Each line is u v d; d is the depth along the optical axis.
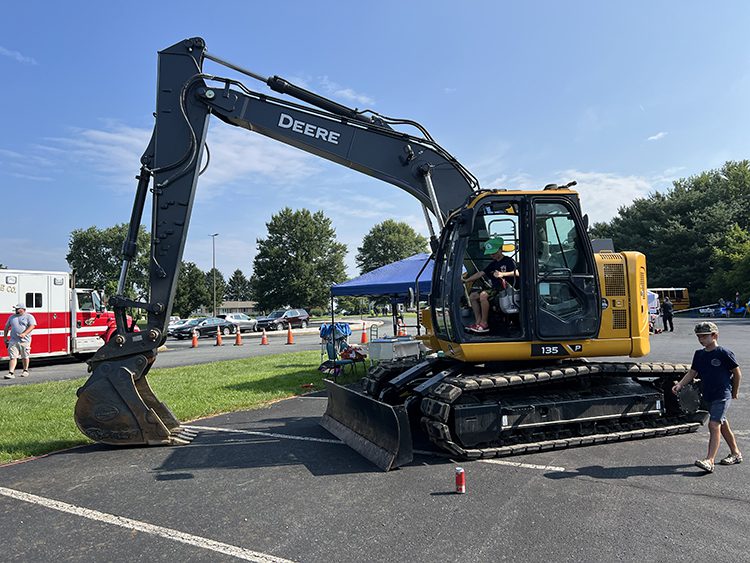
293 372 13.63
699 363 5.50
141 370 6.75
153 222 6.79
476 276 6.66
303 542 3.94
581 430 6.50
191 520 4.39
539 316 6.31
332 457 6.17
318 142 7.21
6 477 5.61
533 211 6.38
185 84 6.98
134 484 5.32
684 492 4.79
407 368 7.82
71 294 18.27
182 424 8.05
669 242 48.94
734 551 3.65
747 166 50.91
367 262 98.19
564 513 4.37
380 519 4.32
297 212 66.38
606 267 6.71
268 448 6.61
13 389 11.45
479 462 5.86
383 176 7.30
